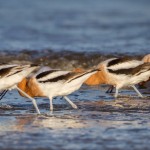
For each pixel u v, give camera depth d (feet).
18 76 51.29
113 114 49.80
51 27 120.57
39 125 46.14
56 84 51.37
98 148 39.96
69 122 47.03
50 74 51.60
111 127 45.21
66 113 50.44
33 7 159.02
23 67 51.24
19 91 52.80
